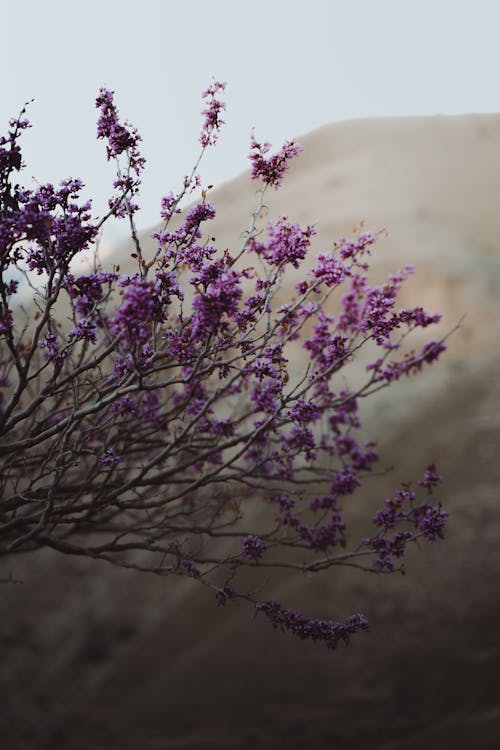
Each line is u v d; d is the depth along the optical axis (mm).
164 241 4859
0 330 4367
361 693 11016
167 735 11289
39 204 4371
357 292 6234
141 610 14852
